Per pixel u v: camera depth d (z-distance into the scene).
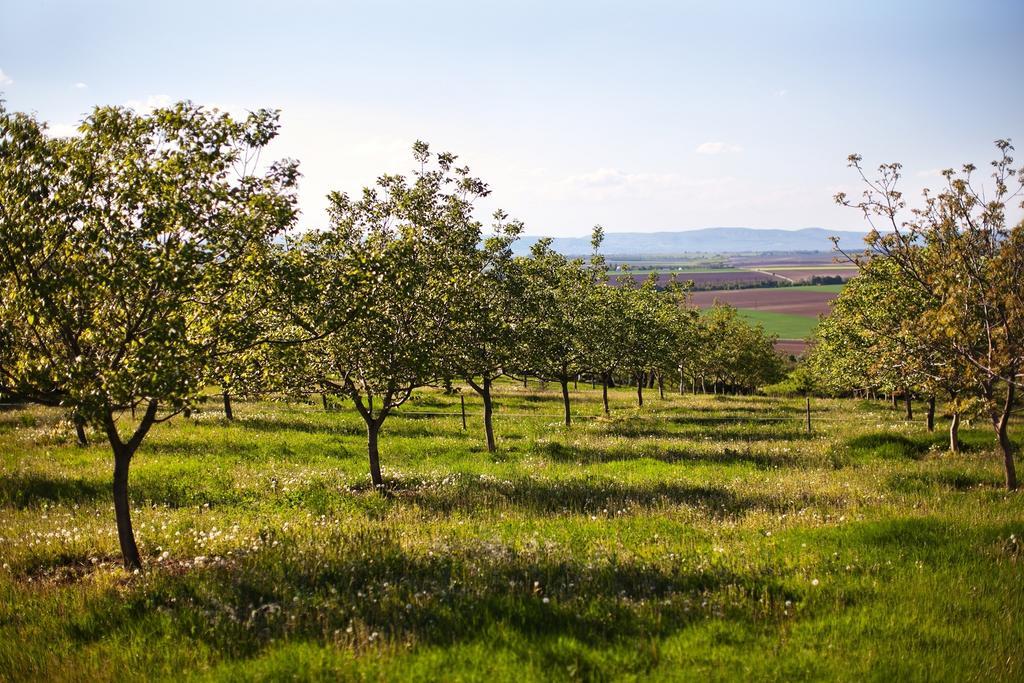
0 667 7.32
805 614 8.44
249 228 9.98
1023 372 15.85
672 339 47.84
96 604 8.80
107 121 9.70
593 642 7.73
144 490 16.91
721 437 30.52
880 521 12.48
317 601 8.73
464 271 19.20
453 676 6.94
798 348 123.81
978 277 15.77
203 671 7.16
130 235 9.31
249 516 14.51
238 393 11.11
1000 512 13.62
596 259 39.88
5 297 9.33
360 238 16.64
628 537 12.17
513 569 9.96
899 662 7.21
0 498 15.76
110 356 9.67
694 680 6.90
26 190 9.08
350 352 16.56
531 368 27.72
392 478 18.83
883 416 42.44
